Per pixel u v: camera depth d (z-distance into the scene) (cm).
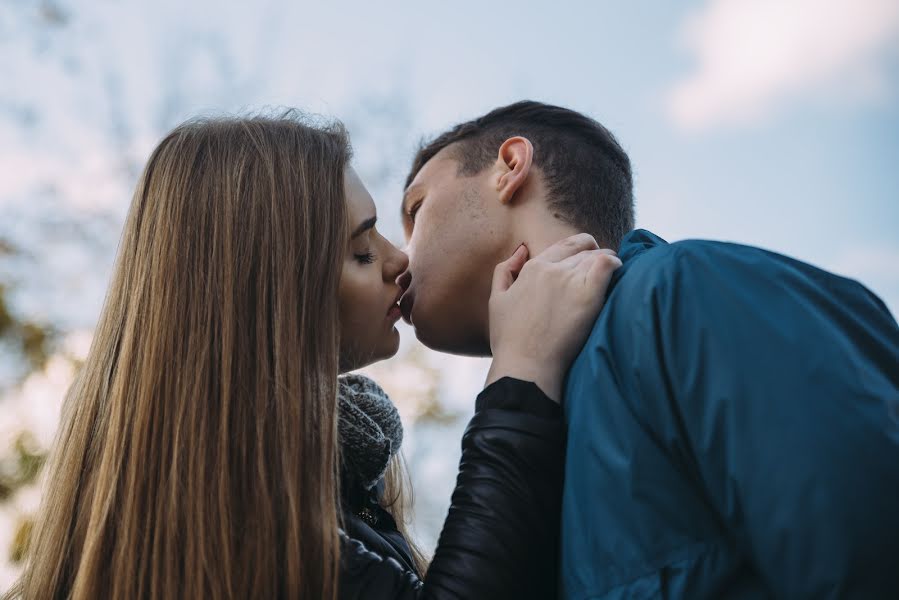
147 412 117
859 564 80
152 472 115
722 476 89
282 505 113
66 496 124
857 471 82
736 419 89
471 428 114
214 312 121
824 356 89
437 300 145
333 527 111
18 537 449
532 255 141
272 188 127
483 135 151
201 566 108
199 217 126
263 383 118
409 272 150
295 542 109
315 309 124
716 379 91
